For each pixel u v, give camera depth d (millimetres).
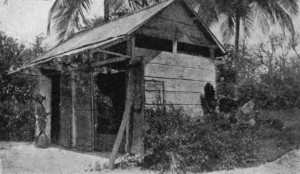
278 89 14453
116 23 11875
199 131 8297
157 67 10094
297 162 7875
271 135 10164
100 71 12930
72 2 15477
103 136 11039
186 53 11984
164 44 11883
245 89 14891
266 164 8000
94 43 10125
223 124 9625
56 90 13211
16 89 14258
